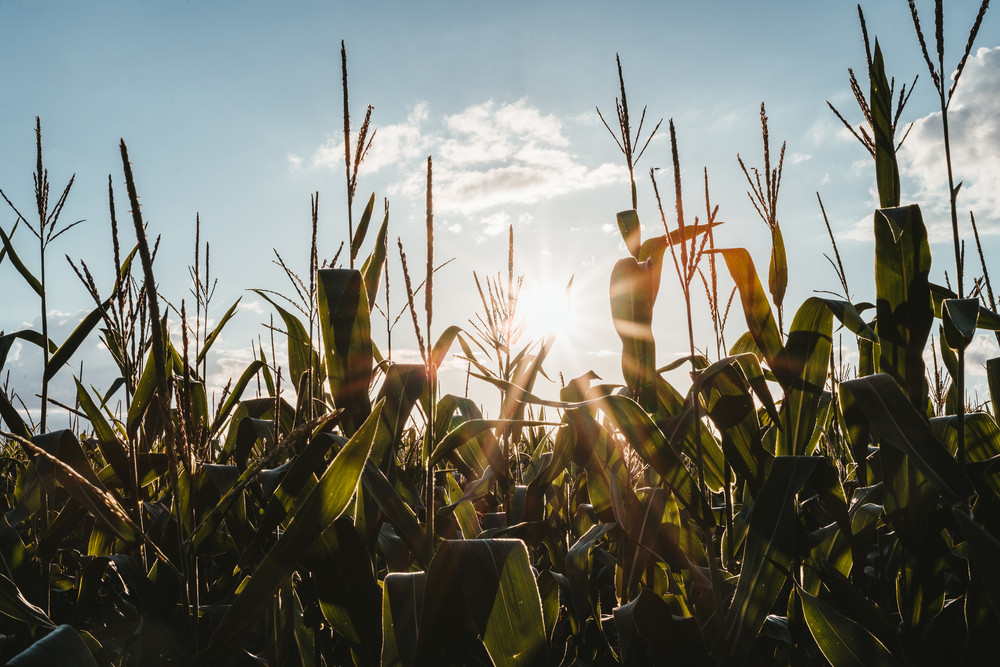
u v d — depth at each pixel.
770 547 1.62
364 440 1.28
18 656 1.05
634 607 1.73
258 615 1.21
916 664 1.74
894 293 1.77
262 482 1.72
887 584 2.10
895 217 1.79
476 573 1.18
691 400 2.03
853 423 1.87
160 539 1.92
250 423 2.02
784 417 1.93
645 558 1.96
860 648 1.56
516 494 2.43
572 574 1.92
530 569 1.21
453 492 3.37
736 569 2.12
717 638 1.68
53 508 2.45
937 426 1.87
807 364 1.91
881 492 1.99
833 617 1.60
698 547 2.05
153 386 1.90
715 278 1.87
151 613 1.53
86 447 3.22
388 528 1.92
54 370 2.28
